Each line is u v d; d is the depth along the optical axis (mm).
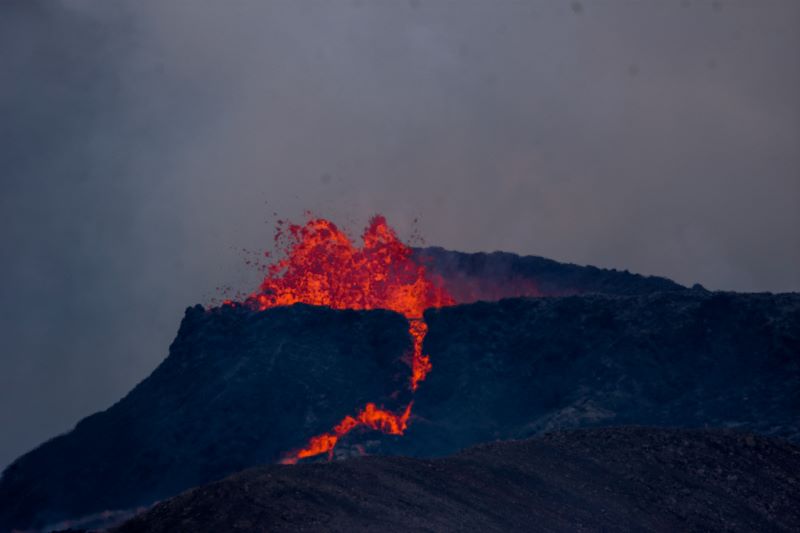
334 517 164250
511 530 180125
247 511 162625
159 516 165875
